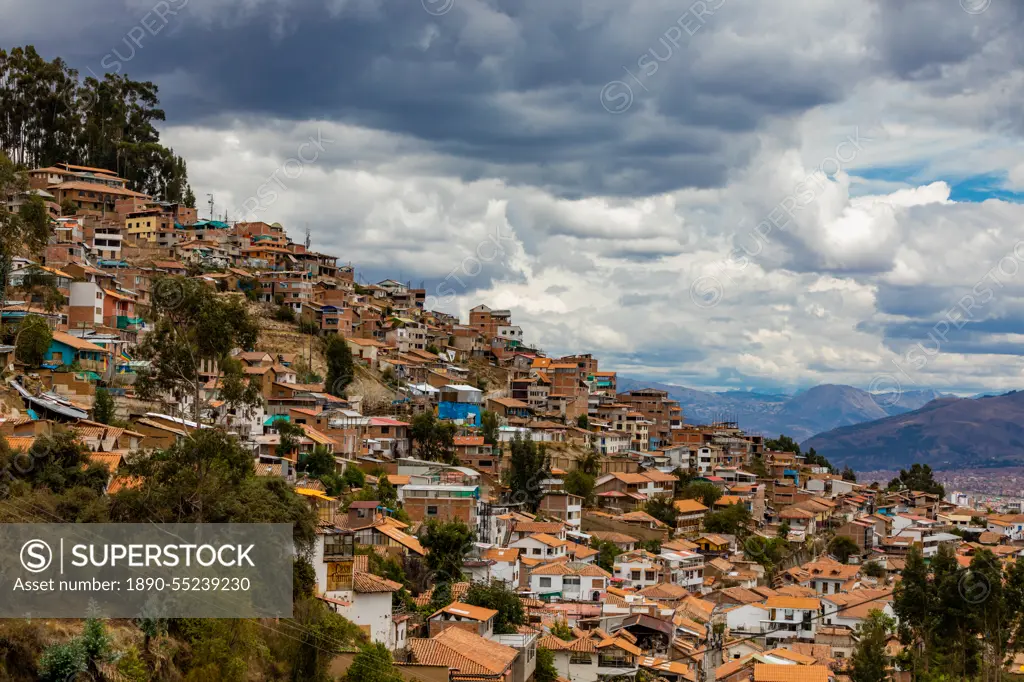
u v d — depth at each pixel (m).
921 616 103.38
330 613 70.38
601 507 183.62
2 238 123.00
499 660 76.62
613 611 115.31
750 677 101.50
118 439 94.38
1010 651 116.62
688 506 187.88
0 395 95.25
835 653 125.00
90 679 52.00
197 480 68.00
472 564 109.56
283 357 183.00
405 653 76.06
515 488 167.75
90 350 119.94
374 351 198.75
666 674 98.88
